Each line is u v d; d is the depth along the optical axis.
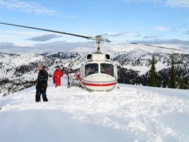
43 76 15.05
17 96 18.58
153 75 76.94
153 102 14.89
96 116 10.79
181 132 8.27
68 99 15.95
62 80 40.56
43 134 7.98
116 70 21.05
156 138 7.46
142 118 10.36
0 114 11.19
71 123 9.47
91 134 8.04
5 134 7.96
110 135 7.93
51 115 10.85
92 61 20.81
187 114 11.30
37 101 15.17
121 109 12.38
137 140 7.27
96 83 19.56
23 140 7.36
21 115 10.87
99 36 20.56
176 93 21.69
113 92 19.45
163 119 10.22
